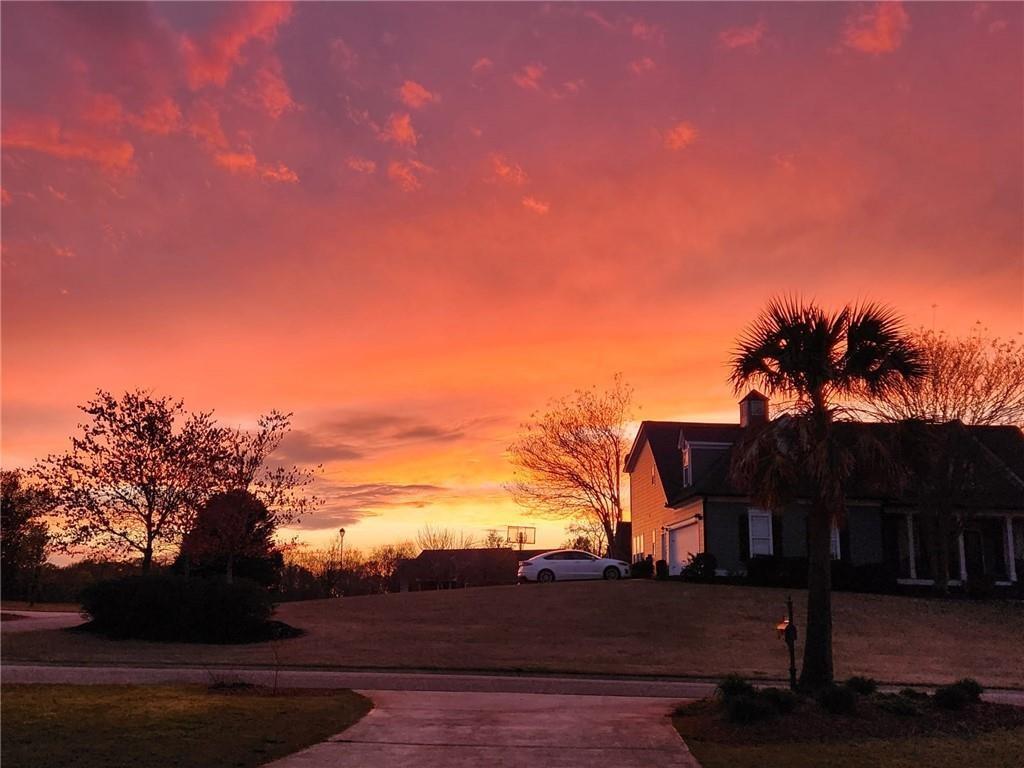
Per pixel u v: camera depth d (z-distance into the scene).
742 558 33.50
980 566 34.91
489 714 12.79
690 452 37.09
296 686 15.25
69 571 45.12
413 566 67.12
